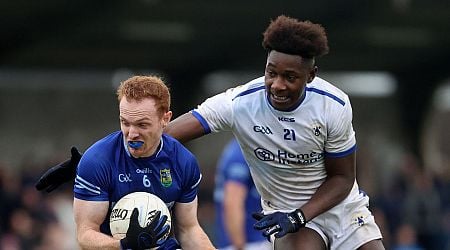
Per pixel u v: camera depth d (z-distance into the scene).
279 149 19.80
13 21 54.31
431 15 60.09
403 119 79.06
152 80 18.33
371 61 74.88
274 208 20.95
